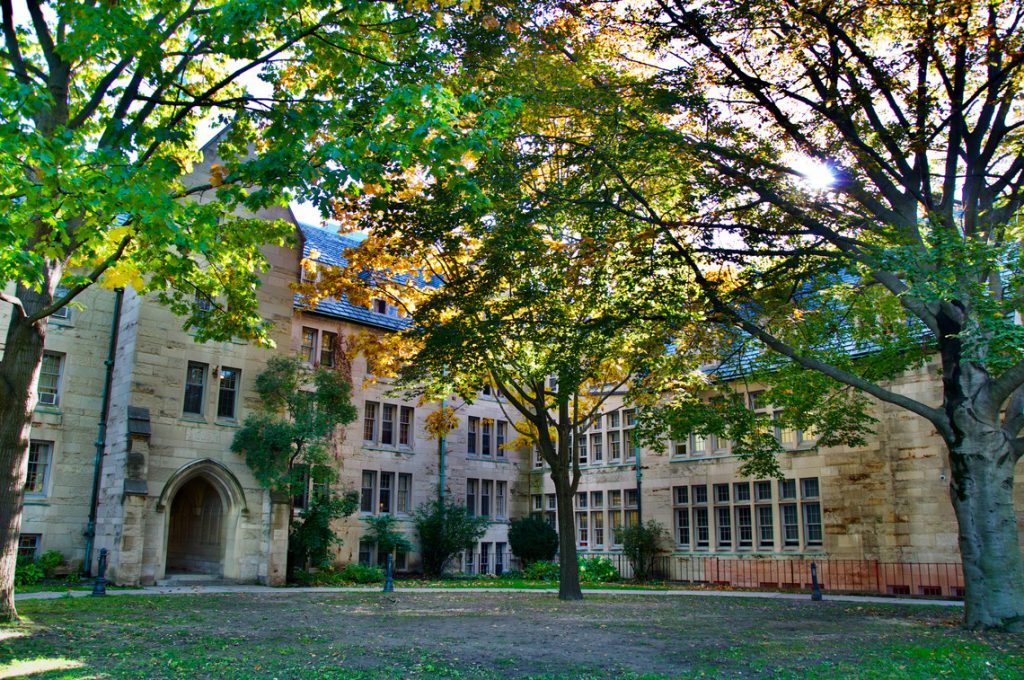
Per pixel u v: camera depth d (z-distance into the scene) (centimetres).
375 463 3300
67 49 1138
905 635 1356
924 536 2567
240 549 2512
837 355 2062
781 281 1744
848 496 2803
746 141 1551
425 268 2217
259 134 1584
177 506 2881
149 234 1073
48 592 1941
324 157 1086
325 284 2216
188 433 2466
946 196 1555
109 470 2406
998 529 1424
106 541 2338
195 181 2564
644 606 1934
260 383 2622
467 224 1641
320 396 2677
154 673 942
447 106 1115
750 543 3106
